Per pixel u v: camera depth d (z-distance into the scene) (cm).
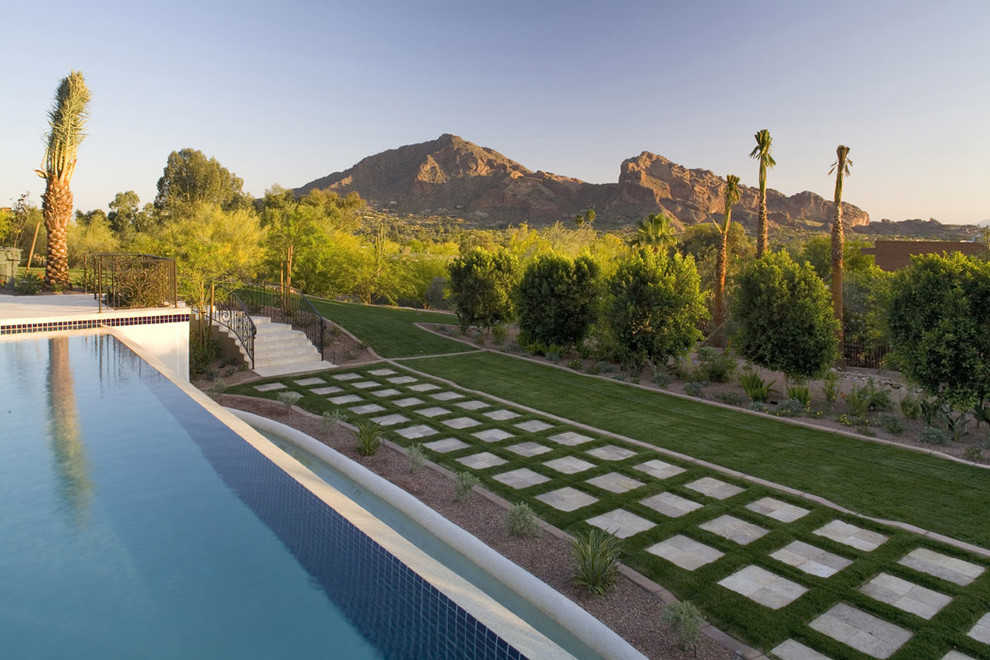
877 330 1310
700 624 485
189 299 1612
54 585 368
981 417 1088
